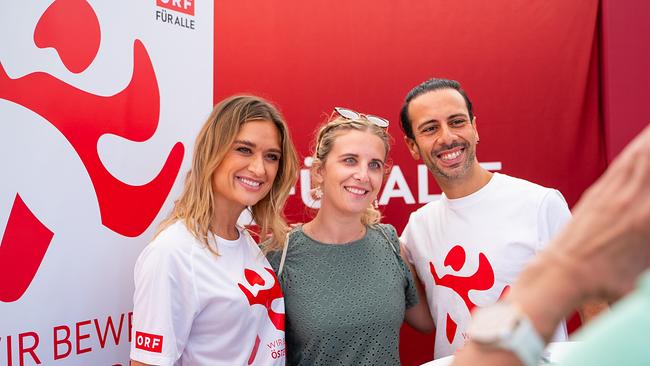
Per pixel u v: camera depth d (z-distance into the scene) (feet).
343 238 6.23
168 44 6.26
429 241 7.04
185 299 5.16
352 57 9.45
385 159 6.37
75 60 5.41
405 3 9.41
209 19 6.72
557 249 1.54
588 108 9.45
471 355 1.58
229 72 9.43
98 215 5.64
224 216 5.71
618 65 9.28
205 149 5.54
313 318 5.84
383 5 9.41
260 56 9.43
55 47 5.25
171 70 6.30
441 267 6.82
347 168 6.04
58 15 5.27
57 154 5.28
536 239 6.38
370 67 9.45
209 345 5.31
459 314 6.64
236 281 5.44
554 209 6.48
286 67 9.45
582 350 1.34
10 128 4.93
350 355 5.86
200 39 6.62
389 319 5.98
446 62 9.42
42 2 5.15
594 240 1.46
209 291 5.22
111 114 5.73
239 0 9.39
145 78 6.04
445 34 9.41
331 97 9.47
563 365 1.37
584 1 9.27
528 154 9.42
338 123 6.27
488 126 9.44
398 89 9.45
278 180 6.11
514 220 6.50
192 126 6.57
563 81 9.35
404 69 9.44
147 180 6.10
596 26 9.39
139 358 5.07
